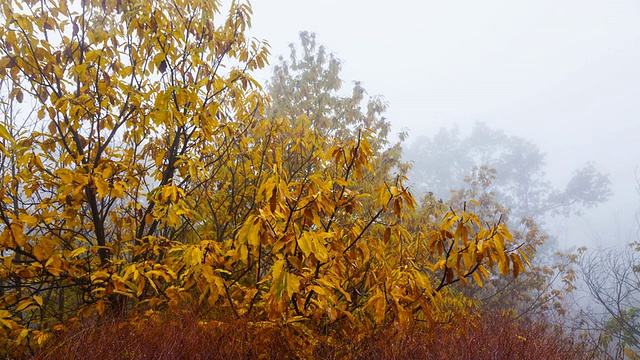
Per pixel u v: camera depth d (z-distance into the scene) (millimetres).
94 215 3350
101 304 2650
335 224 3113
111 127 3281
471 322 3139
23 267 2816
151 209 3473
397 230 3020
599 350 3492
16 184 3016
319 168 5117
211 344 2381
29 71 3033
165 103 2904
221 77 3588
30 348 2564
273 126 4355
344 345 2686
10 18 2742
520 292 9719
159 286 2725
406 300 2693
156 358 2082
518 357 2750
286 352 2488
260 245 2715
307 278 2592
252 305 2842
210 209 4195
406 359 2508
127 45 3391
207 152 3891
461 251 2658
